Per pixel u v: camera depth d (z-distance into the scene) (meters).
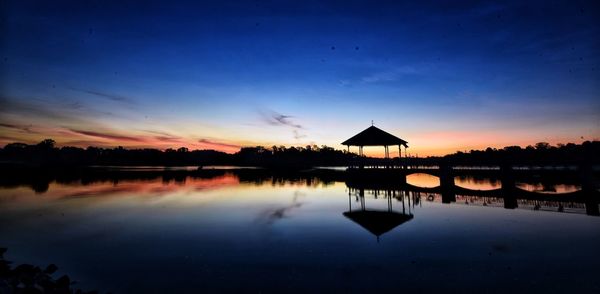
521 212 13.47
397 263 7.15
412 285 5.92
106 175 47.09
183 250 8.31
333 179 43.34
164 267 6.98
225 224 11.84
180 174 52.94
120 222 12.31
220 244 8.91
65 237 9.84
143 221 12.52
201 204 17.62
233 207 16.39
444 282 6.04
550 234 9.59
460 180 39.41
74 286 5.96
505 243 8.67
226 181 38.34
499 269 6.69
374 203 17.47
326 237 9.64
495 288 5.73
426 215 13.23
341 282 6.09
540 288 5.71
